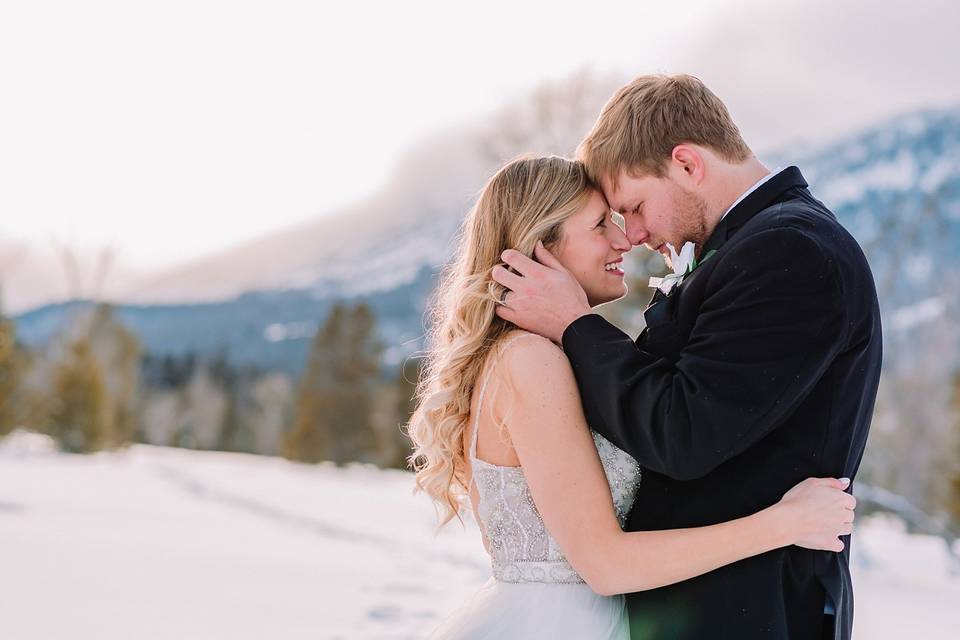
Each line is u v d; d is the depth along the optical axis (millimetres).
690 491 2133
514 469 2285
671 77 2342
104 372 39375
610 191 2383
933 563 8305
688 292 2164
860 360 2080
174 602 5746
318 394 37875
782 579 2045
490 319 2348
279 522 12070
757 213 2182
